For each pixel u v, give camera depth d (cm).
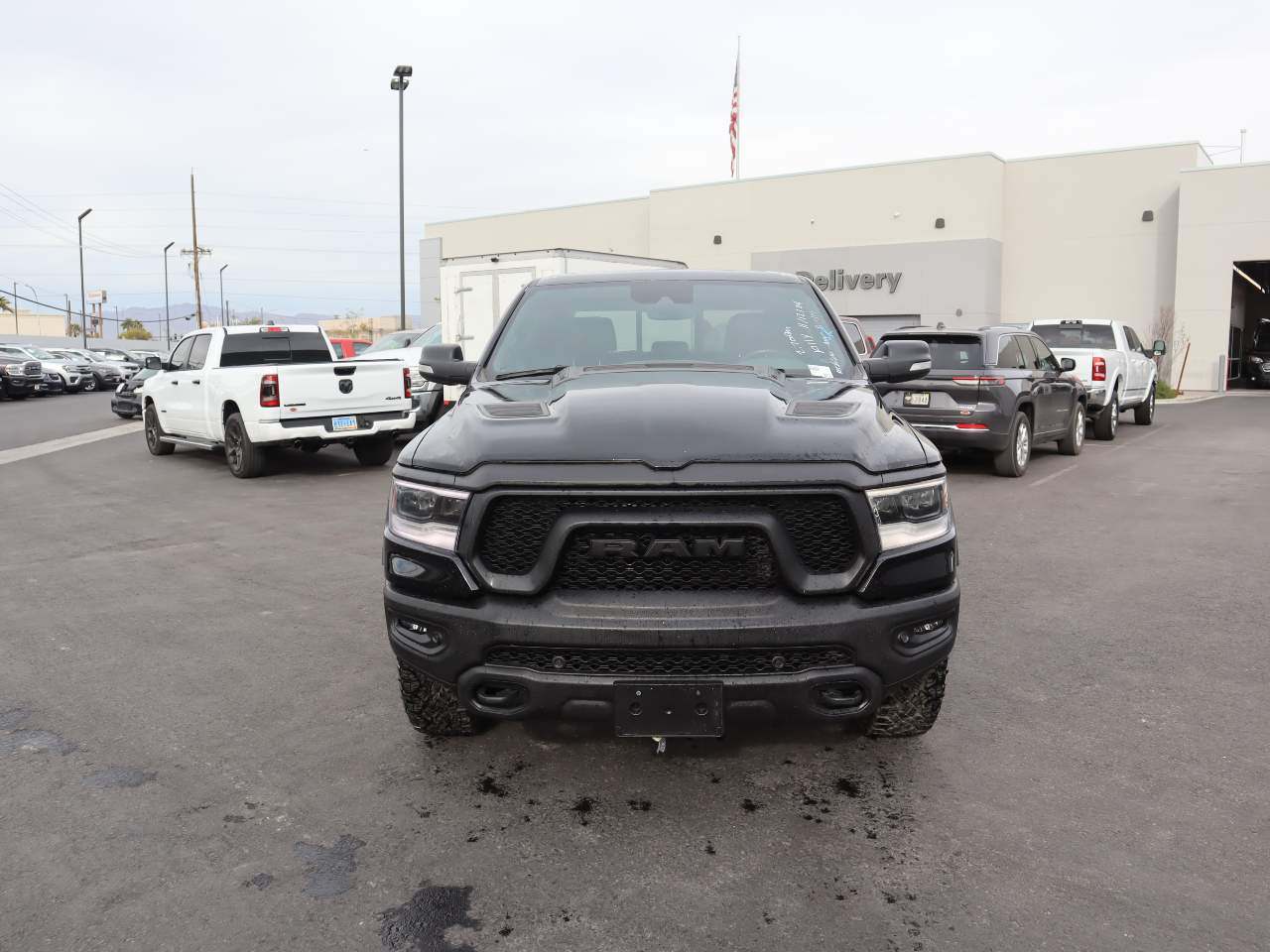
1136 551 733
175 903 278
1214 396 2948
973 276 3322
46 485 1124
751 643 292
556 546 298
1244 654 493
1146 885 285
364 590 630
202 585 646
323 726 407
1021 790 346
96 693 446
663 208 3981
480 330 1563
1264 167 2983
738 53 3984
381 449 1250
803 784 352
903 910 273
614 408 337
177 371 1325
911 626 307
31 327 9756
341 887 287
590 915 272
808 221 3644
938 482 321
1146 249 3234
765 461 299
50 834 318
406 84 2944
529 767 367
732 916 271
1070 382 1289
